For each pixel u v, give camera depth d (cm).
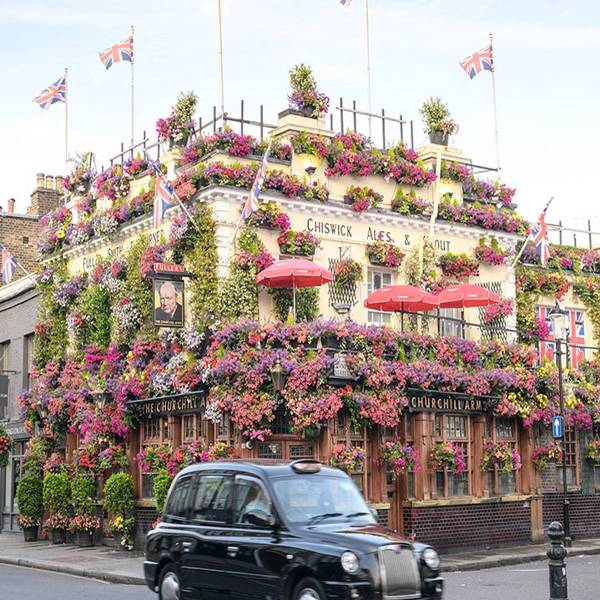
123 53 2848
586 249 3141
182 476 1373
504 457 2495
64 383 2792
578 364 3003
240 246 2353
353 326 2289
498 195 2877
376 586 1095
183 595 1292
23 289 3256
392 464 2303
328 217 2505
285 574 1142
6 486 3362
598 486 2809
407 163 2652
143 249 2589
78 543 2670
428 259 2645
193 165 2475
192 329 2330
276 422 2212
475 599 1576
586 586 1703
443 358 2436
